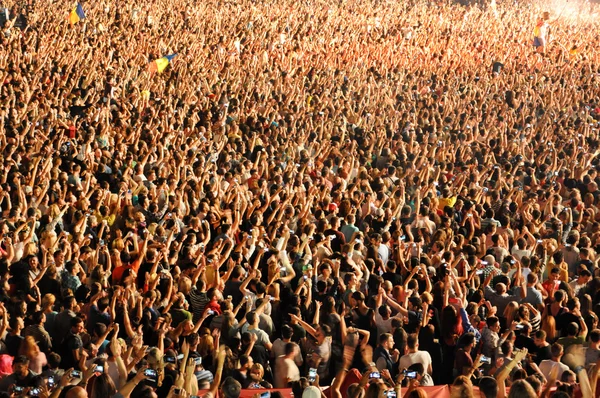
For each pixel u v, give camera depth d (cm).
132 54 6119
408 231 2806
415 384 1708
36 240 2595
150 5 8281
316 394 1689
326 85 5769
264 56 6538
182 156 3509
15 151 3506
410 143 4284
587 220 3331
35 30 6550
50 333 2062
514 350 2031
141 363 1855
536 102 5641
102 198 2895
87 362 1869
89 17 7369
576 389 1775
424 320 2153
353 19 9112
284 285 2408
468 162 4134
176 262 2536
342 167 3678
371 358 2011
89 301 2142
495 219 3388
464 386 1593
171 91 5184
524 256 2639
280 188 3094
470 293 2498
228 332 2045
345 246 2534
